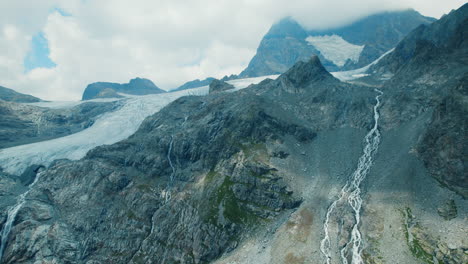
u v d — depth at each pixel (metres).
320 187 159.00
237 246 137.25
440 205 121.44
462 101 145.12
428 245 109.25
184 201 165.62
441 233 110.69
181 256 142.25
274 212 149.38
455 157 132.50
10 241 159.50
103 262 150.50
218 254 137.38
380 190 141.88
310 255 120.62
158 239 153.38
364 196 142.50
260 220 146.75
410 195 132.12
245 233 141.75
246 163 173.75
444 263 101.88
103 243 158.88
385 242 116.56
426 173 139.25
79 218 170.62
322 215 140.00
